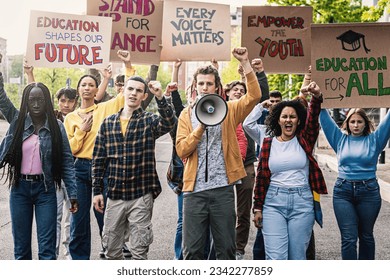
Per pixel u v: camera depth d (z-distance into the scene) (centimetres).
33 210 582
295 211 555
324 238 890
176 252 695
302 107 572
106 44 704
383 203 1271
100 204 600
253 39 723
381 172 1798
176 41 737
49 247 571
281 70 723
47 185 570
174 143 616
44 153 569
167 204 1188
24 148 567
